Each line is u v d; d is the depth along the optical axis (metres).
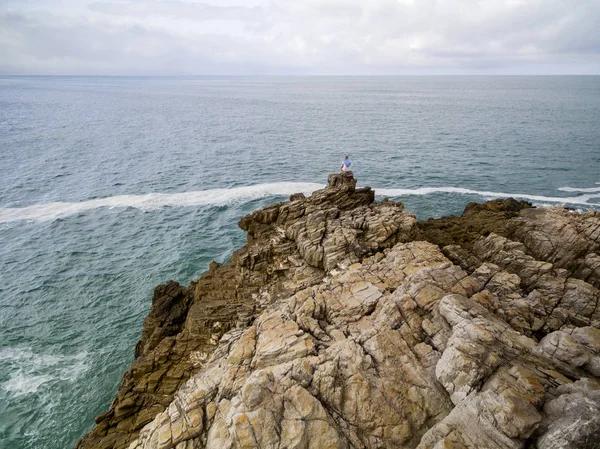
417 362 13.72
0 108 149.12
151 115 139.12
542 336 16.92
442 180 60.94
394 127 110.56
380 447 11.68
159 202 52.09
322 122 122.38
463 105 170.50
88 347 26.31
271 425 11.41
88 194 54.47
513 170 65.31
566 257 26.38
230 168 68.56
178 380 19.75
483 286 18.84
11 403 21.94
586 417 9.51
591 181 59.59
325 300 18.03
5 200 51.47
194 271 35.88
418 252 22.66
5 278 34.09
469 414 11.05
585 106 158.75
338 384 13.02
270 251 25.95
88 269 35.72
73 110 149.12
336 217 27.94
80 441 18.05
